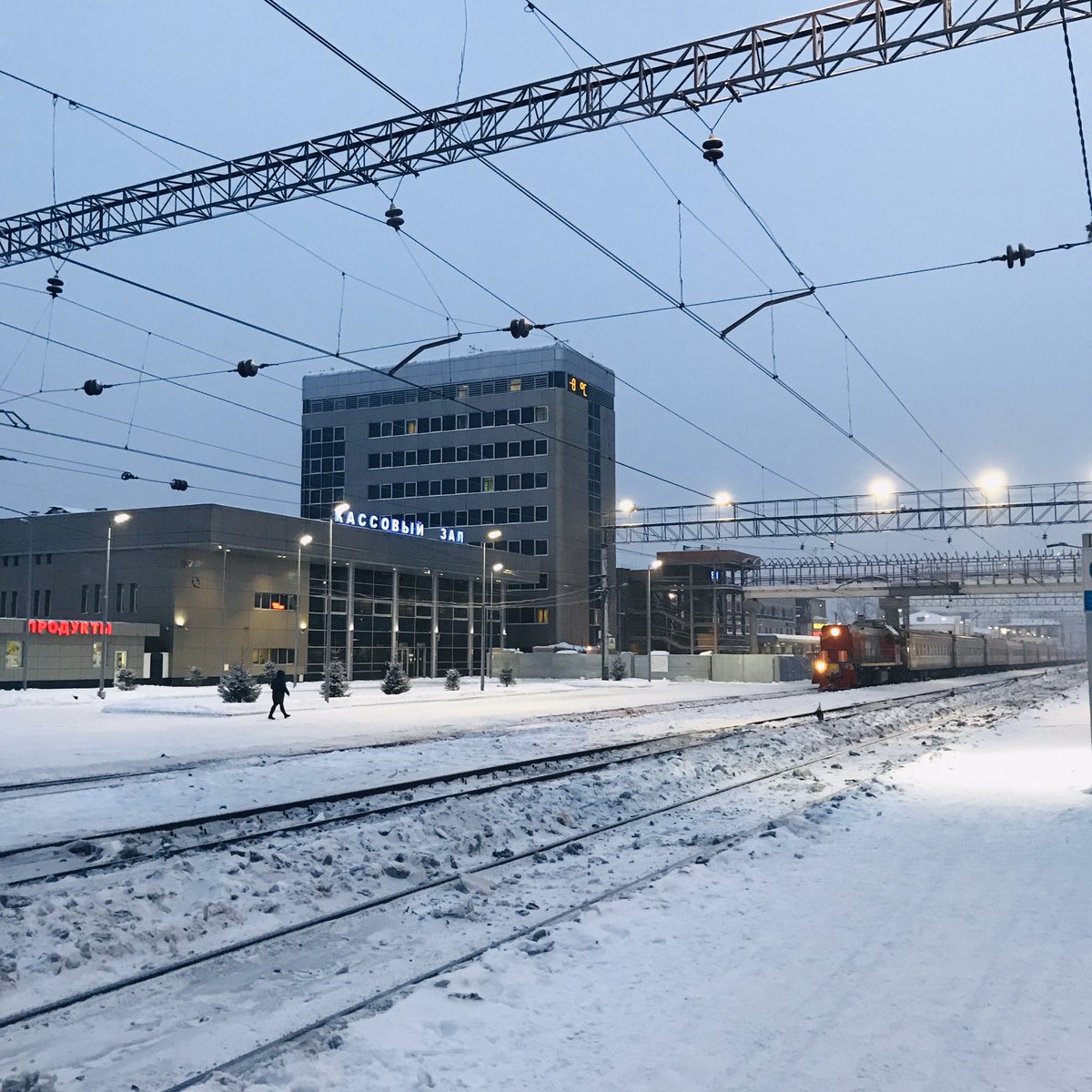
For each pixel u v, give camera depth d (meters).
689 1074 5.29
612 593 92.19
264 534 59.34
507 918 8.91
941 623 122.62
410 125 16.95
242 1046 5.98
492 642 83.88
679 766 19.44
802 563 87.31
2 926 8.07
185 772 19.12
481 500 89.44
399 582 72.25
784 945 7.49
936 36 13.70
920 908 8.39
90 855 11.23
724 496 63.53
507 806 14.38
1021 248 16.83
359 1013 6.37
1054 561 76.56
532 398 88.38
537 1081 5.30
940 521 57.50
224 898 9.27
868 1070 5.27
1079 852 10.45
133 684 50.22
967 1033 5.71
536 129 16.00
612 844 12.53
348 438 95.31
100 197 19.72
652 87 15.20
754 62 14.62
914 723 31.25
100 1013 6.62
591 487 91.31
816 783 17.38
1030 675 79.62
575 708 40.22
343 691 47.84
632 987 6.66
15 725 31.48
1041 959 6.98
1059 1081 5.10
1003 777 16.75
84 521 59.94
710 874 10.05
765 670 72.06
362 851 11.34
